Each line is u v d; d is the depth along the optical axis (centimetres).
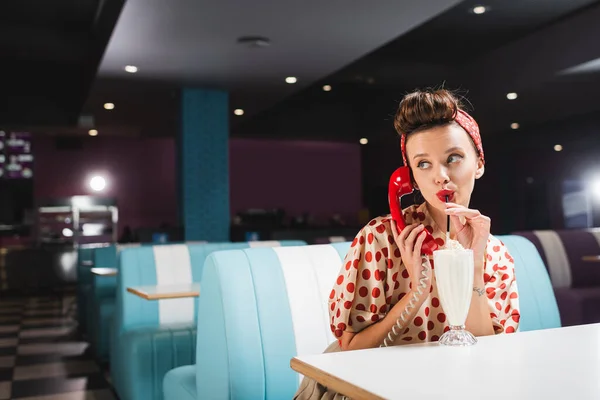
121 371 363
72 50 743
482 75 855
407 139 127
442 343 117
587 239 530
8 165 1193
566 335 125
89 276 671
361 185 1465
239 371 187
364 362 105
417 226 121
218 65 665
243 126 1088
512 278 142
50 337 624
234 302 192
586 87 788
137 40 573
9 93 896
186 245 406
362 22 535
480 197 1384
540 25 729
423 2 487
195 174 769
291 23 534
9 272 1025
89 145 1241
